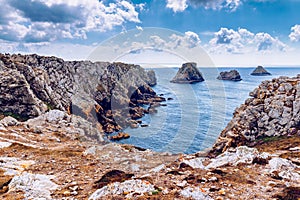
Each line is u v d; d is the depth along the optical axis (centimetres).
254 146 4972
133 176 1591
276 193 1380
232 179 1602
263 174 1717
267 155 2092
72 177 1700
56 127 4119
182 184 1456
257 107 5691
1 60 8112
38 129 3834
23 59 9212
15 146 2762
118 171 1666
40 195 1391
